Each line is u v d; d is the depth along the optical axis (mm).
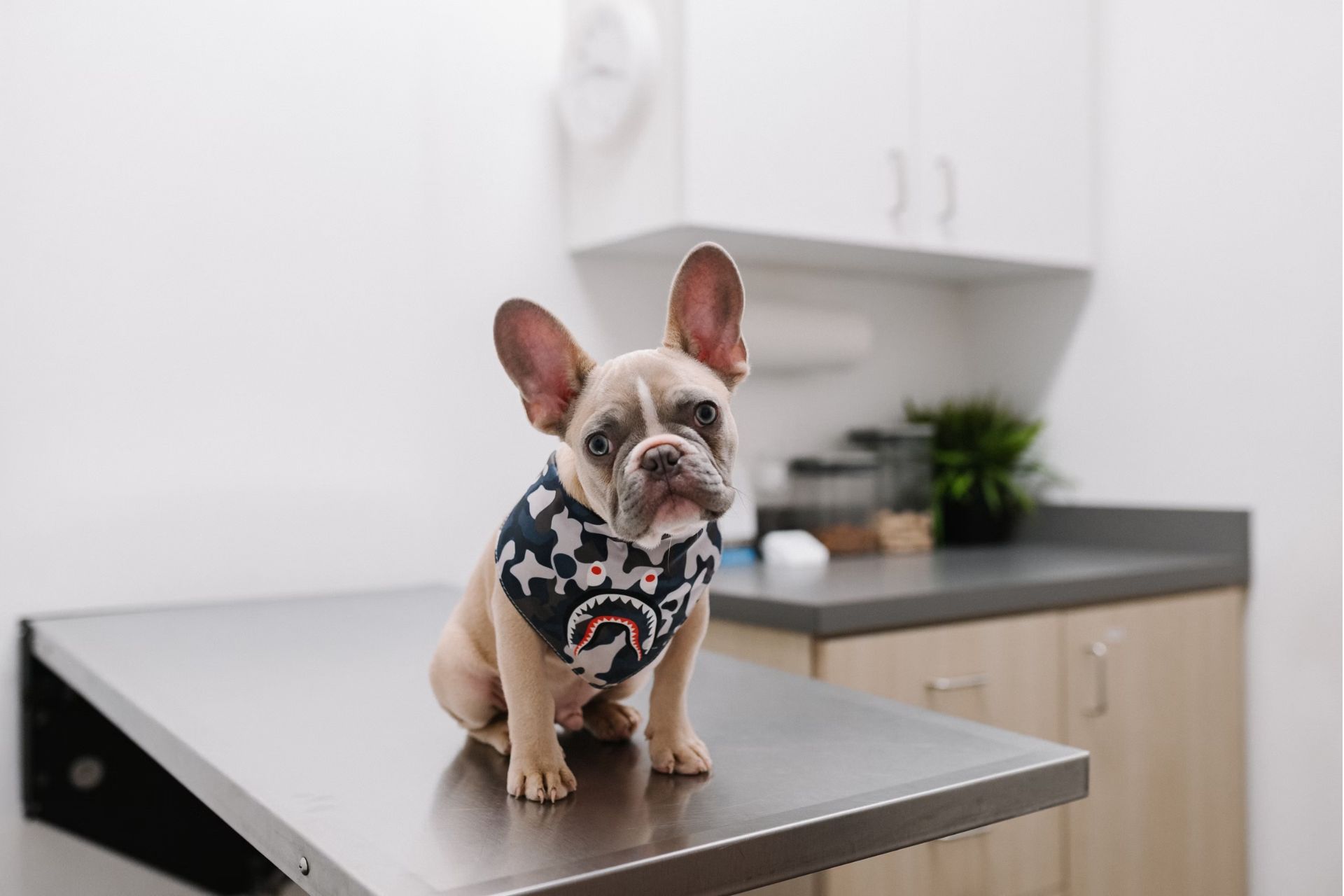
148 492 1527
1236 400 1914
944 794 747
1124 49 2107
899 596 1505
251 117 1601
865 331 2064
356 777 784
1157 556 1965
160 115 1533
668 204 1625
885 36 1834
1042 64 2061
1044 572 1764
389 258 1708
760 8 1680
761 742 875
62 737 1445
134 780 1492
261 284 1608
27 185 1444
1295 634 1845
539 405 707
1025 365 2301
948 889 1502
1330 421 1779
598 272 1892
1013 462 2227
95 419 1491
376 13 1697
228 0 1583
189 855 1529
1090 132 2137
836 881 1384
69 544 1475
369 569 1693
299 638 1321
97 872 1468
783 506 2045
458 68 1767
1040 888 1625
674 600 720
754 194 1671
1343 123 1753
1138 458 2078
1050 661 1674
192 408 1559
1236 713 1907
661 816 691
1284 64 1840
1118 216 2113
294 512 1634
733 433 695
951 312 2391
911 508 2119
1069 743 1691
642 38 1630
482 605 801
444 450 1757
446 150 1755
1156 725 1799
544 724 741
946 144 1917
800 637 1466
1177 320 2010
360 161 1685
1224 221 1931
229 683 1093
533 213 1829
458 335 1767
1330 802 1797
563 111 1771
